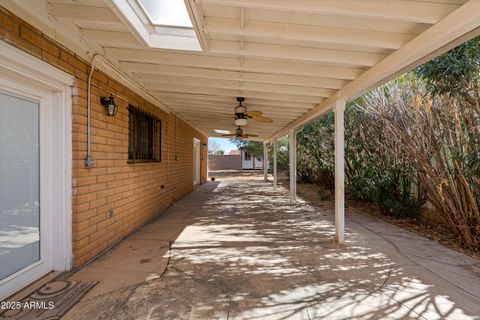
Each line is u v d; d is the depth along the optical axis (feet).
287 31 8.13
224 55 10.53
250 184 42.47
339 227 12.71
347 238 13.51
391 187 18.10
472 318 6.61
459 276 9.02
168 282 8.47
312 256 10.89
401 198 17.54
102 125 10.94
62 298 7.42
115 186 12.12
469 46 10.18
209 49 9.41
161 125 19.25
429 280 8.71
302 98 15.40
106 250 11.26
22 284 7.86
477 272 9.34
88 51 9.65
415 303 7.31
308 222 16.96
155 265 9.80
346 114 22.58
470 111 11.62
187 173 29.60
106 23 7.89
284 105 17.08
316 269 9.59
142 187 15.58
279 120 23.71
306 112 19.40
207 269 9.51
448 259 10.57
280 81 12.40
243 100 16.57
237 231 14.66
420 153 13.76
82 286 8.11
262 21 8.02
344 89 12.60
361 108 18.21
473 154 11.30
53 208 8.95
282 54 9.59
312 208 21.89
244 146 66.18
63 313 6.72
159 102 17.87
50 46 8.09
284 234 14.15
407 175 16.87
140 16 8.50
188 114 23.30
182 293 7.79
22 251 7.89
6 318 6.48
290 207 22.29
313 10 6.69
